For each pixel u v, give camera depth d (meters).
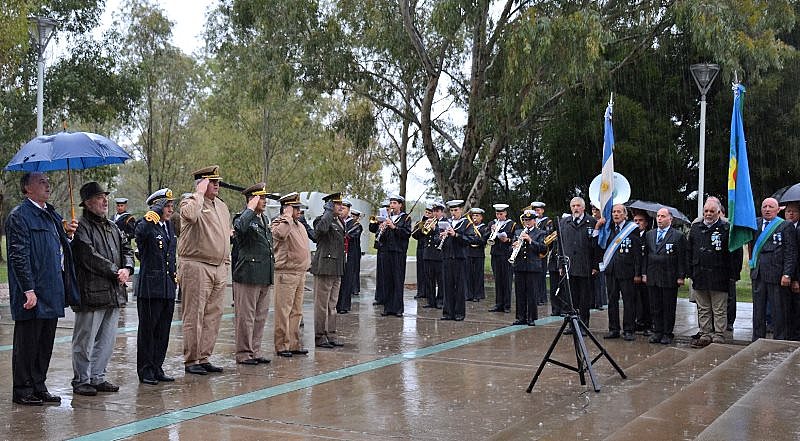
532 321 13.34
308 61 24.62
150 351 8.12
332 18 24.22
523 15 20.48
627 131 24.62
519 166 29.25
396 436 6.23
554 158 26.73
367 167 33.19
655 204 12.30
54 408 6.99
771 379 7.18
